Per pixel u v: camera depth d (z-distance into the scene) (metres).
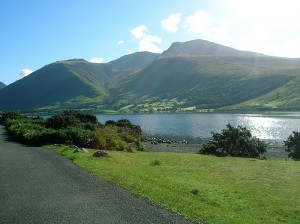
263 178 20.02
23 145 33.16
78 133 35.38
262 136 91.81
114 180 16.52
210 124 134.38
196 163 26.12
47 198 13.30
